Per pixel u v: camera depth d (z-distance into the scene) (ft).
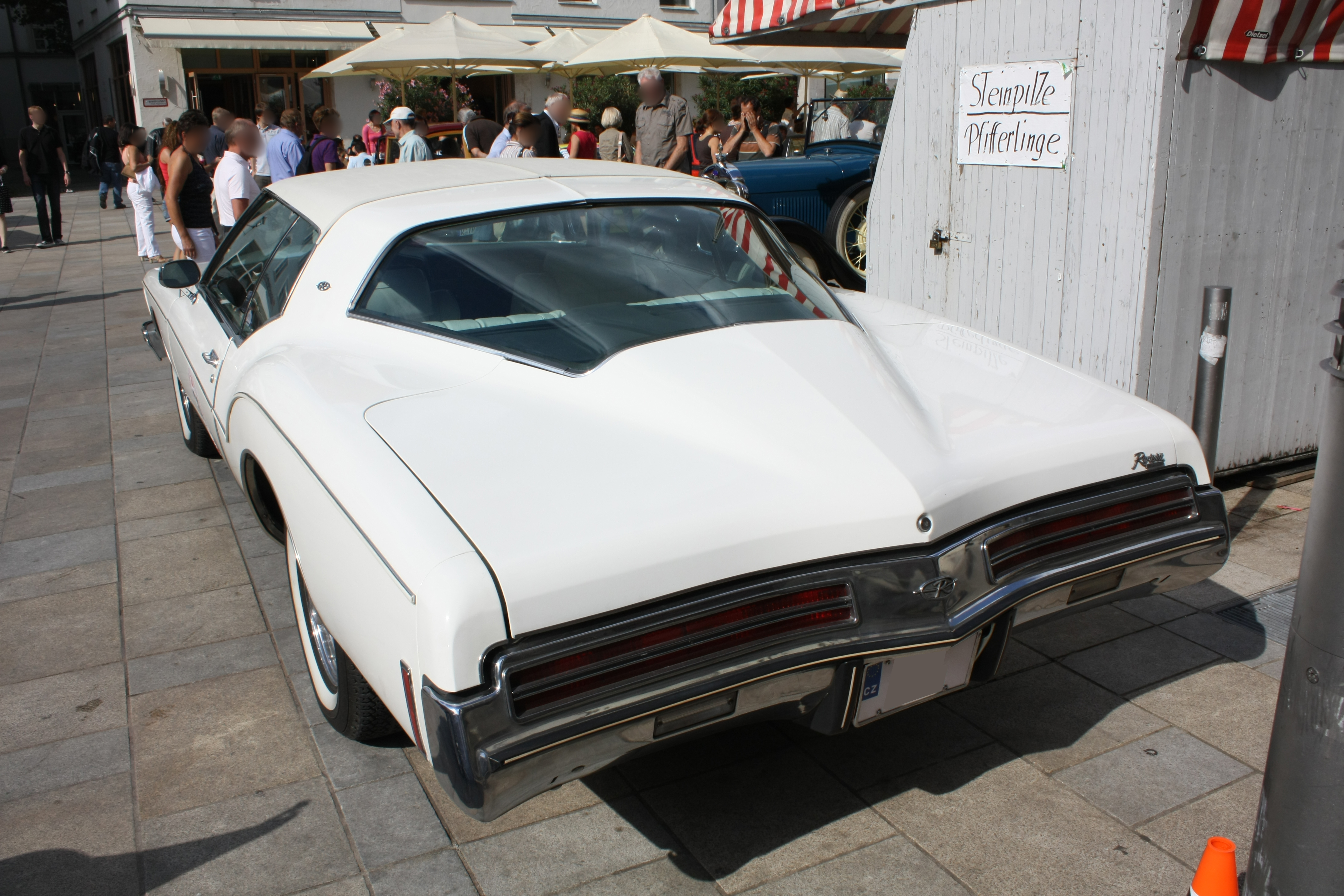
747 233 10.47
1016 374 9.09
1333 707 5.63
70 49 119.55
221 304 12.73
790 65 40.68
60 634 11.18
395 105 68.33
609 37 41.22
